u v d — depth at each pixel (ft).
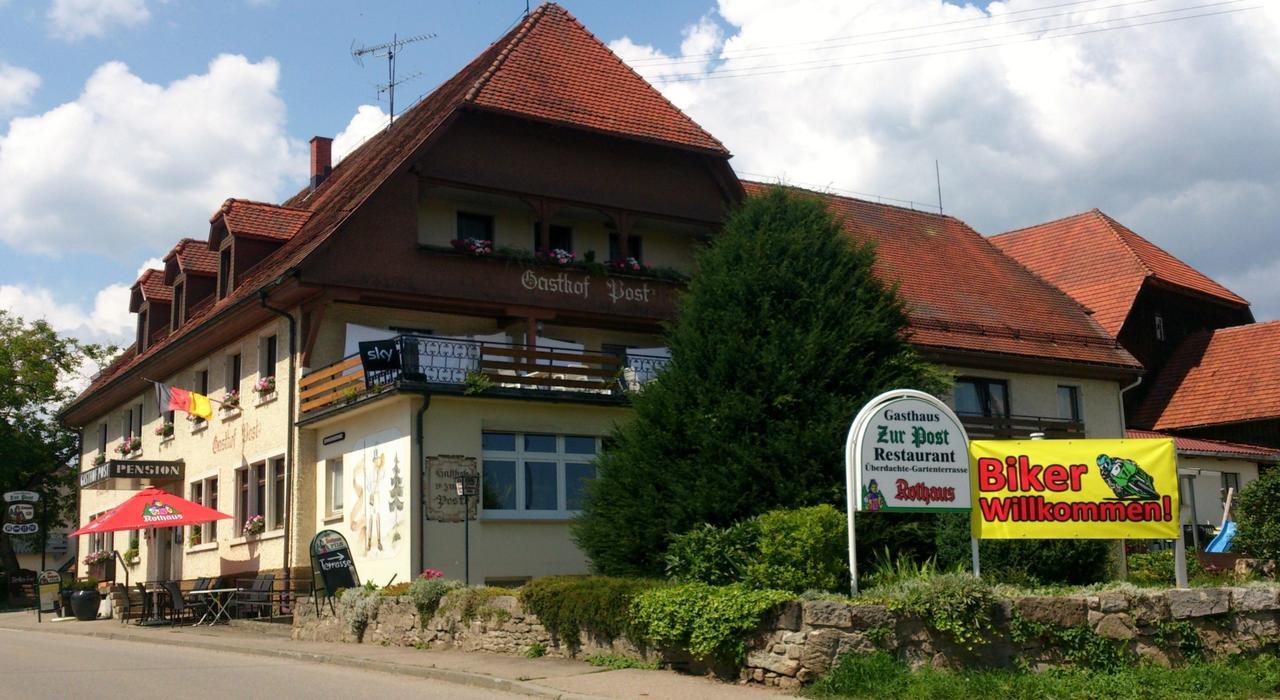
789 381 51.78
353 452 73.20
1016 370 100.01
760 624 39.14
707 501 50.90
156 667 49.16
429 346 69.10
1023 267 117.60
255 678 44.45
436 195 80.18
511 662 45.34
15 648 62.54
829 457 50.70
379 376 69.56
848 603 37.93
